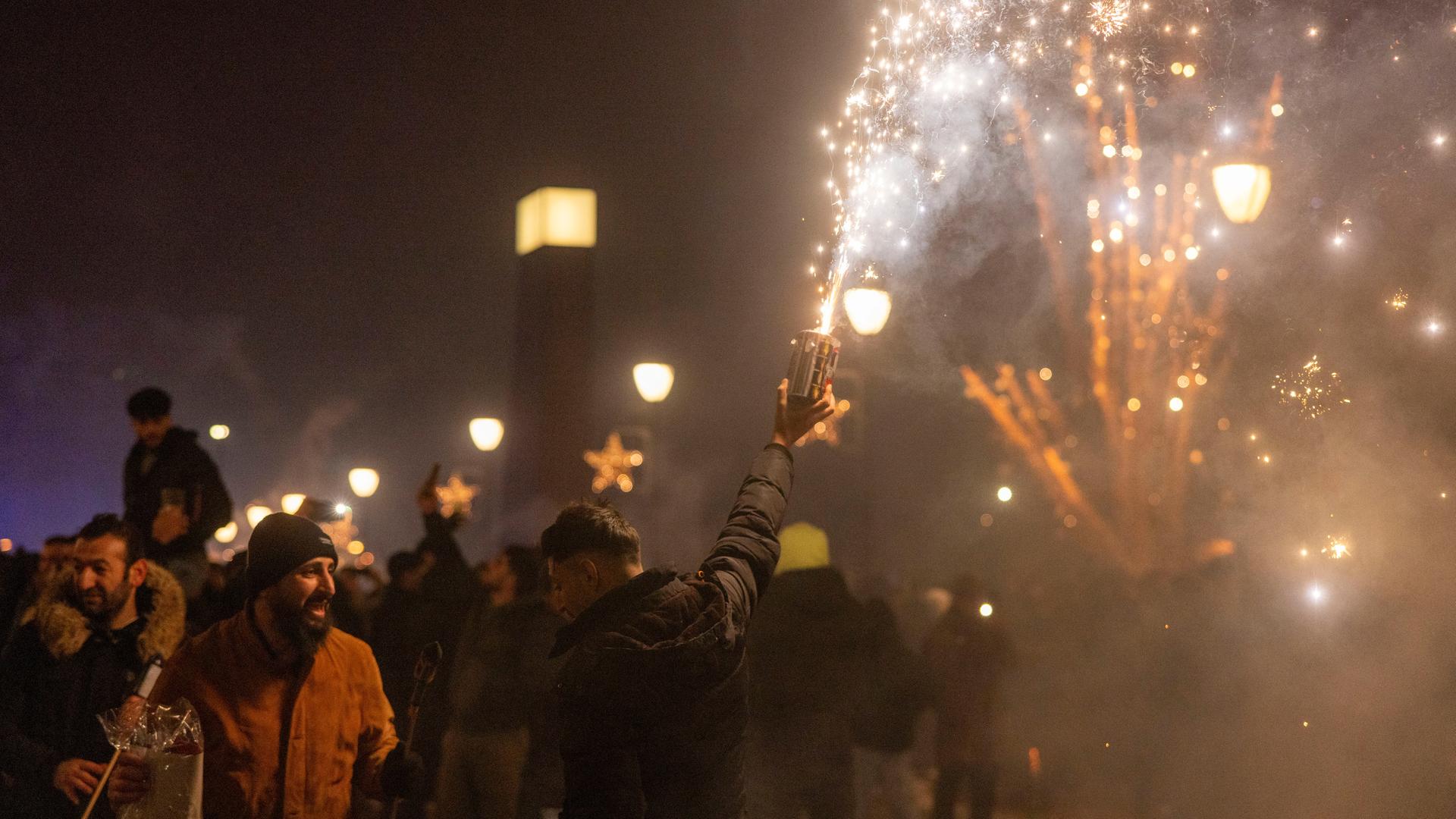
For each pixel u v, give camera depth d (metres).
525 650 7.16
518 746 7.19
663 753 3.08
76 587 4.57
